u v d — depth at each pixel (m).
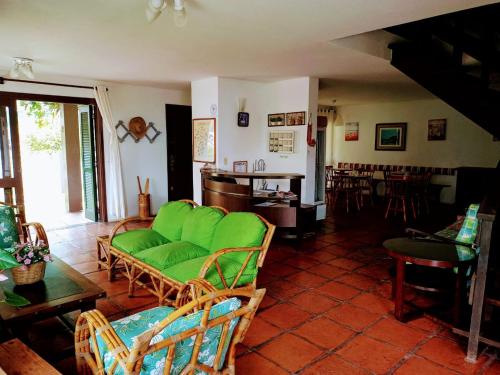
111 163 5.91
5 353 1.58
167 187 6.71
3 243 3.06
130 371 1.17
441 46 4.38
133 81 5.70
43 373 1.45
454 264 2.41
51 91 5.29
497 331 2.30
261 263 2.66
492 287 2.38
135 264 2.94
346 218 6.39
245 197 4.34
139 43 3.48
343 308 2.92
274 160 5.87
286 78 5.41
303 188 5.50
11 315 1.93
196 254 2.90
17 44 3.53
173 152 6.71
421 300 3.07
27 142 8.01
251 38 3.29
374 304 3.00
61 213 6.70
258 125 5.89
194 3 2.45
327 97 7.68
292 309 2.90
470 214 2.84
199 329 1.29
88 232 5.34
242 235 2.68
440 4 2.45
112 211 6.06
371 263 3.99
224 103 5.39
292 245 4.66
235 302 1.44
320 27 2.96
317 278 3.55
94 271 3.70
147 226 5.76
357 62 4.30
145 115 6.27
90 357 1.51
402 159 8.34
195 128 5.80
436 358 2.26
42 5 2.50
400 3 2.43
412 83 5.89
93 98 5.70
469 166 7.33
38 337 2.49
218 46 3.57
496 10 3.62
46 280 2.38
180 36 3.24
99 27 2.99
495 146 6.98
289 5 2.48
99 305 2.95
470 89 3.60
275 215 4.52
